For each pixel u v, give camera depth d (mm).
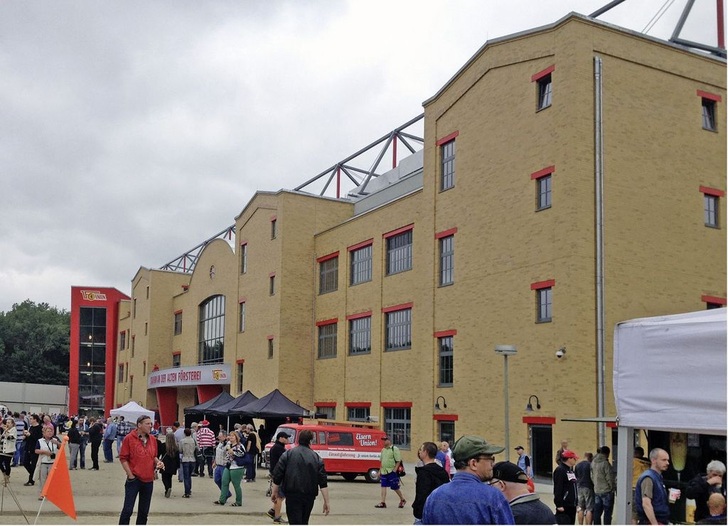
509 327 27812
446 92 33250
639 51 27344
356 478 30141
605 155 26109
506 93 29250
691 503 12562
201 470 28531
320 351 43938
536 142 27516
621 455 8398
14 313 131375
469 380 29891
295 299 44562
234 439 19625
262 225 47844
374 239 39156
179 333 66625
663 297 26375
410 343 35562
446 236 32656
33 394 99250
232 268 53094
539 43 27859
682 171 27594
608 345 25000
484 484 5617
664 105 27594
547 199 26984
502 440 27516
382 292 38000
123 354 80438
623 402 8383
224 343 53438
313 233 45625
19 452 28562
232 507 19109
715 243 27922
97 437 29078
